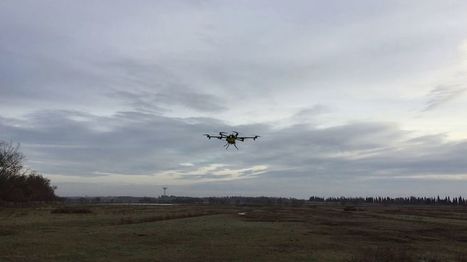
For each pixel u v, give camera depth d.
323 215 83.06
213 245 30.59
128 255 25.59
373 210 125.00
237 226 48.34
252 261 24.31
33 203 131.88
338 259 25.36
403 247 31.59
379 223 59.12
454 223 61.59
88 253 26.00
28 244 29.28
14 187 122.31
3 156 117.19
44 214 74.38
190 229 42.81
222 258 25.14
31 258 24.00
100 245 29.45
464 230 49.00
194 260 24.30
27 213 77.06
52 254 25.41
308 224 54.66
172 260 24.22
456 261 25.62
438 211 126.31
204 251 27.64
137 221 54.72
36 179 154.12
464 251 30.30
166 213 83.12
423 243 35.22
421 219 72.12
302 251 28.45
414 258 25.88
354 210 121.69
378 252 27.14
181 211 97.06
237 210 109.94
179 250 27.88
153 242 31.75
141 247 28.98
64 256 24.83
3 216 66.25
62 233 36.97
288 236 37.91
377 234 41.97
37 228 41.81
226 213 87.31
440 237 40.69
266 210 112.19
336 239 36.47
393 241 36.06
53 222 51.56
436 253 28.84
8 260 23.31
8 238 32.66
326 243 33.22
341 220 65.50
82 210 83.75
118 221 54.31
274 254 27.00
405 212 109.62
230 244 31.31
